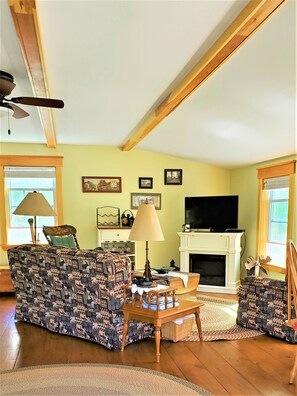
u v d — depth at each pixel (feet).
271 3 5.42
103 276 9.26
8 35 6.84
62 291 10.41
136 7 5.98
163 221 19.74
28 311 11.64
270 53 7.27
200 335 10.05
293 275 7.35
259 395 7.06
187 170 20.12
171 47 7.39
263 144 14.08
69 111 12.01
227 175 20.67
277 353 9.16
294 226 14.66
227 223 17.21
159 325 8.55
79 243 18.43
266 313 10.52
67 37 6.95
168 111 10.87
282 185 15.56
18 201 17.58
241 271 18.83
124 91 10.03
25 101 8.51
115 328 9.29
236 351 9.29
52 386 7.39
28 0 5.31
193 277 13.23
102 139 16.98
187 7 5.97
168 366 8.34
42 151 17.90
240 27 6.09
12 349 9.45
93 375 7.86
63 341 9.99
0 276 15.62
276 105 9.89
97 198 18.67
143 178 19.36
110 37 6.97
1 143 17.39
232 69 8.17
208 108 11.10
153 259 19.52
